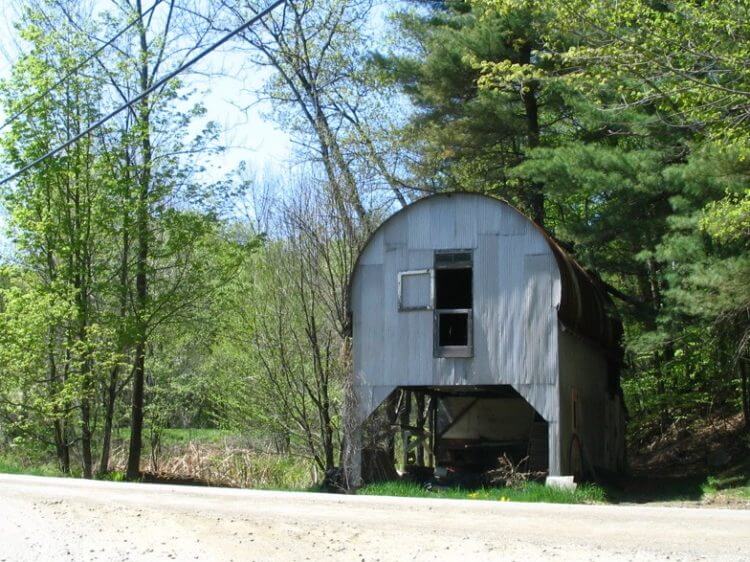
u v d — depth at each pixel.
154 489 13.71
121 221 22.23
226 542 8.94
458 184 28.17
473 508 11.13
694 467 23.33
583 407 19.80
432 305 18.55
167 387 28.16
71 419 23.50
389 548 8.41
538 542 8.38
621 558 7.60
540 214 27.62
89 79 21.69
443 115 27.30
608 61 14.80
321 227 24.31
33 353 21.52
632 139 24.31
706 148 16.48
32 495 12.59
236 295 24.19
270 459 26.31
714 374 26.17
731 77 14.94
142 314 22.47
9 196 21.58
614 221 21.23
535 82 24.56
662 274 21.38
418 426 22.70
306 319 23.86
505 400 22.11
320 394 23.80
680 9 14.07
